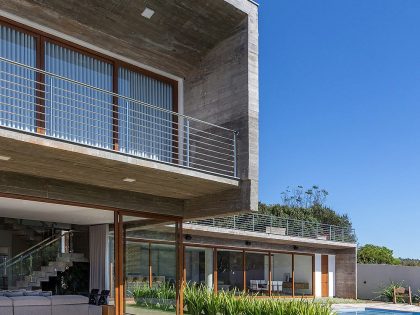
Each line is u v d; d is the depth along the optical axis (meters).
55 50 10.54
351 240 30.06
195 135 12.06
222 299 14.29
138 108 11.91
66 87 10.62
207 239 23.22
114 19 10.77
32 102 9.84
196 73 12.74
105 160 9.12
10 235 18.22
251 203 11.26
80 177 10.42
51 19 10.27
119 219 11.95
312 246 28.41
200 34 11.92
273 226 25.88
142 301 12.47
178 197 12.72
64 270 17.41
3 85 9.67
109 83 11.40
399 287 28.52
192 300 14.80
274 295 26.72
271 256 27.00
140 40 11.45
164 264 12.96
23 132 8.08
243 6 11.58
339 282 30.38
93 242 17.12
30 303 11.88
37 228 18.08
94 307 12.78
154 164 9.76
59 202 10.80
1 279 16.58
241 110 11.58
